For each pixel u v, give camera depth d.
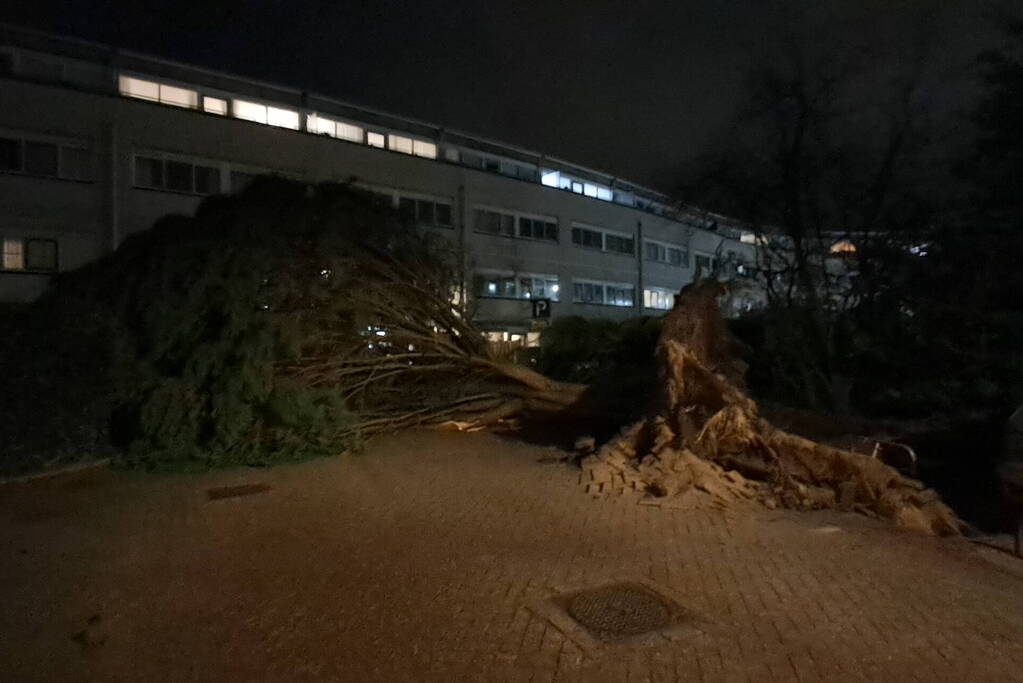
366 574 5.98
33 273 21.70
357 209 11.97
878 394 13.84
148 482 9.09
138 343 10.41
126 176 23.06
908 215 14.62
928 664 4.62
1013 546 7.36
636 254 42.59
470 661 4.55
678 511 8.14
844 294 15.10
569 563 6.33
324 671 4.40
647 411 10.61
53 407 9.37
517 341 19.95
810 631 5.05
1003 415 10.98
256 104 28.56
